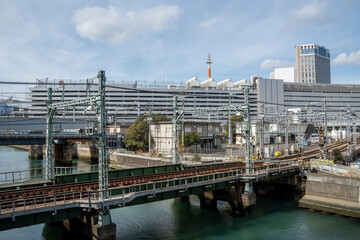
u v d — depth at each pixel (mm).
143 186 29453
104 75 25156
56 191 26859
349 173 40375
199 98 160500
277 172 41781
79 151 103688
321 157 52531
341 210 36688
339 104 191625
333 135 107938
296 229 32438
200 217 36688
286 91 186875
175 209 40125
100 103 24906
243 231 31922
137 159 69875
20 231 31078
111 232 24906
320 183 39812
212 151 76562
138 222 34719
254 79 183500
